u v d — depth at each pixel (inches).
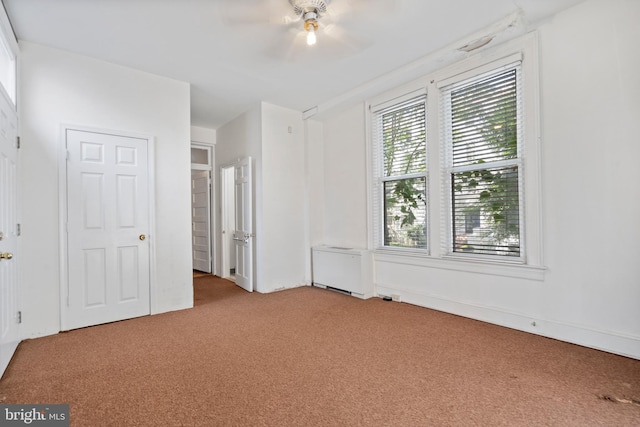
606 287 95.3
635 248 90.3
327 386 79.3
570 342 102.3
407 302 154.0
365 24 107.1
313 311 142.5
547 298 107.8
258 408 70.3
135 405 71.6
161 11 98.2
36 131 114.5
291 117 193.0
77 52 122.3
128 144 134.4
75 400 73.7
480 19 105.8
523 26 106.4
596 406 69.5
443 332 114.5
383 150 169.5
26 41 113.3
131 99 135.7
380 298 164.6
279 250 186.2
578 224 100.3
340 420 66.0
